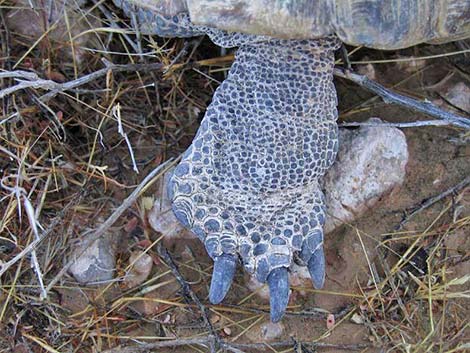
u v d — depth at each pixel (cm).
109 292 28
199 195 26
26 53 29
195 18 25
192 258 29
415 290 29
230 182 26
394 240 29
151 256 29
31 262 27
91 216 29
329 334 28
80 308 28
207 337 27
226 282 26
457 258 29
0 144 29
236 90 27
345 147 29
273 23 24
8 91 27
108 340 27
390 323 28
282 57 27
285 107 27
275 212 26
